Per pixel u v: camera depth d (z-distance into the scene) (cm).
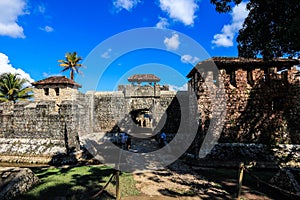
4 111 1209
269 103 1055
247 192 599
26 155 1051
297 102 1035
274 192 598
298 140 1020
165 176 763
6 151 1089
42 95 2183
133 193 578
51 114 1127
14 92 2633
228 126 1062
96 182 656
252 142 1040
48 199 529
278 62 1100
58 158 1011
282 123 1039
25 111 1168
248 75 1109
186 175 779
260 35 800
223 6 792
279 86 1049
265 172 812
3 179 590
